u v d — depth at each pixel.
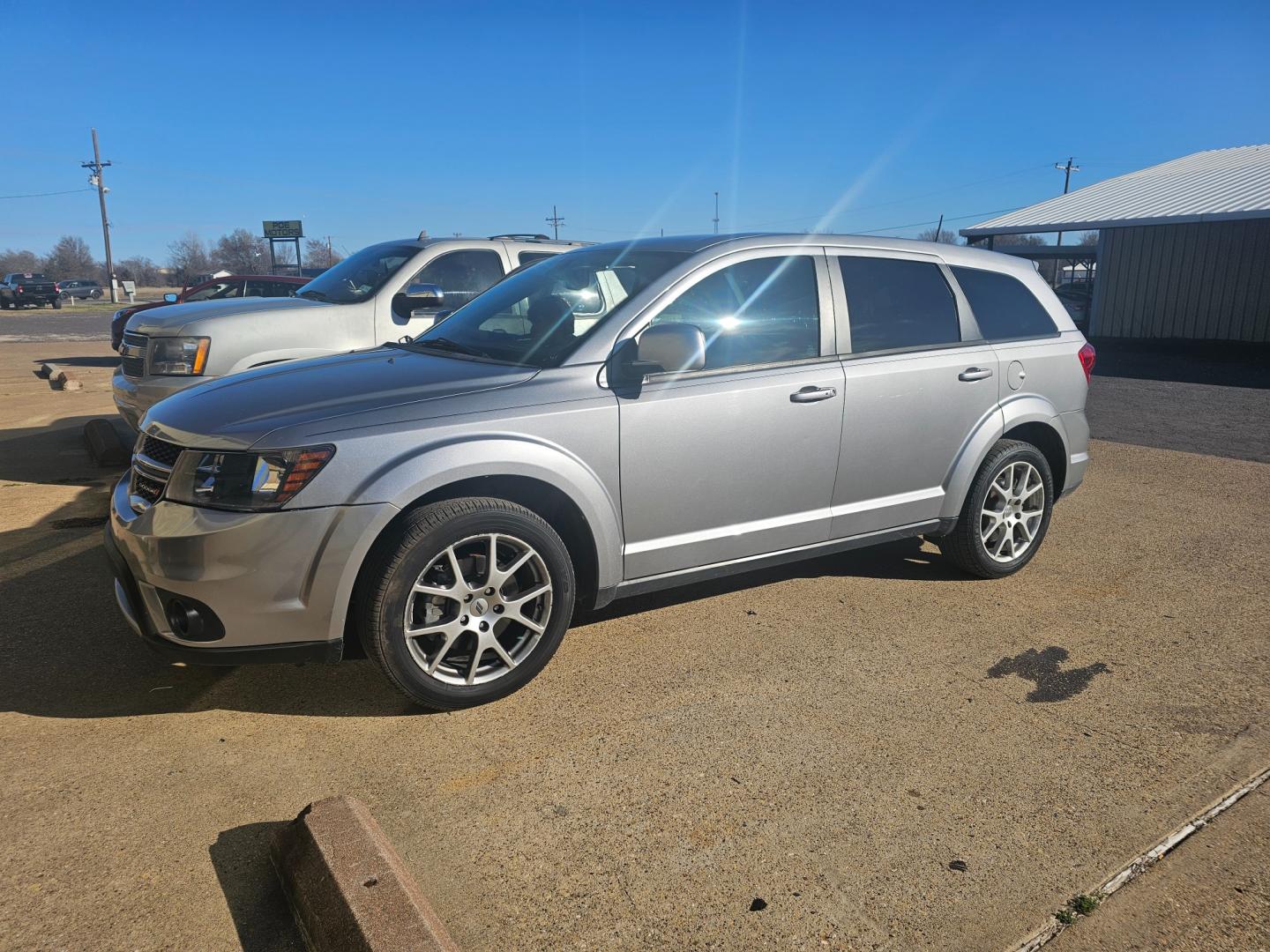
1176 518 6.14
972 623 4.27
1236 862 2.57
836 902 2.39
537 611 3.50
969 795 2.87
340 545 3.07
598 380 3.58
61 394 12.56
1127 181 28.31
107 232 66.56
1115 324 25.17
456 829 2.68
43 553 5.11
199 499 3.07
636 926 2.30
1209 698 3.55
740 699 3.49
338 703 3.44
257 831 2.66
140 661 3.75
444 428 3.26
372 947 2.01
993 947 2.25
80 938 2.23
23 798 2.79
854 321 4.30
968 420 4.62
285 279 14.20
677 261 3.94
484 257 7.47
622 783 2.93
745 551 4.02
